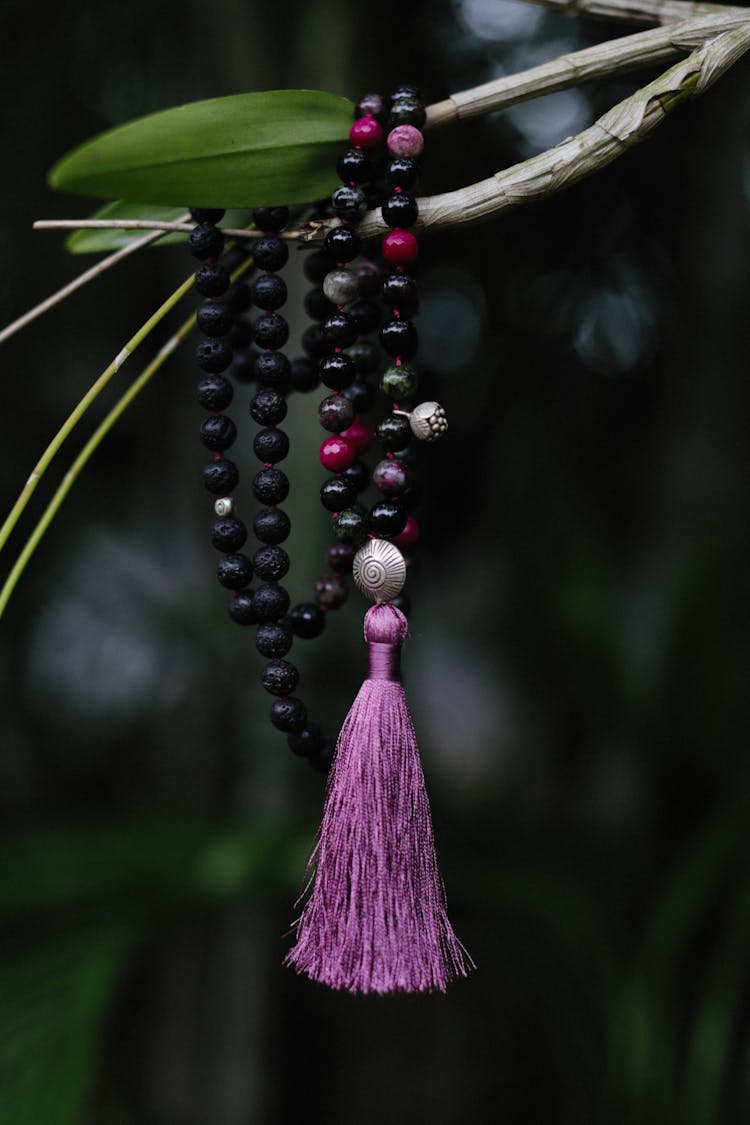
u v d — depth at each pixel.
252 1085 1.44
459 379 1.84
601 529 1.70
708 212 1.54
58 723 1.85
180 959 1.77
